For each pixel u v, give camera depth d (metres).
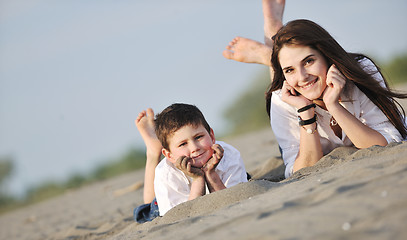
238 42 4.36
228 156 3.20
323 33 2.87
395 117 3.11
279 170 3.87
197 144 2.93
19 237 5.68
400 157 2.14
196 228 2.00
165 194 3.04
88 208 6.49
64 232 4.67
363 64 3.10
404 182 1.72
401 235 1.36
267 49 4.24
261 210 1.91
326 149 3.30
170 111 3.02
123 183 8.56
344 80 2.87
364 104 3.12
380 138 2.95
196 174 2.87
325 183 2.05
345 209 1.63
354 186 1.84
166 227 2.18
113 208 5.46
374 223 1.47
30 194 14.20
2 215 11.20
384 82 3.16
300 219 1.66
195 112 3.01
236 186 2.47
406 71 15.46
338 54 2.88
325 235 1.47
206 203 2.42
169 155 3.08
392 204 1.55
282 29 2.91
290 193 2.10
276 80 3.20
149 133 3.69
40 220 6.96
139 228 2.67
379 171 1.98
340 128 3.23
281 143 3.40
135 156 14.79
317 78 2.90
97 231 4.17
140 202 5.15
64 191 13.39
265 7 4.39
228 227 1.84
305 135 3.11
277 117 3.36
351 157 2.74
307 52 2.84
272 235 1.58
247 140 9.94
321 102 3.12
